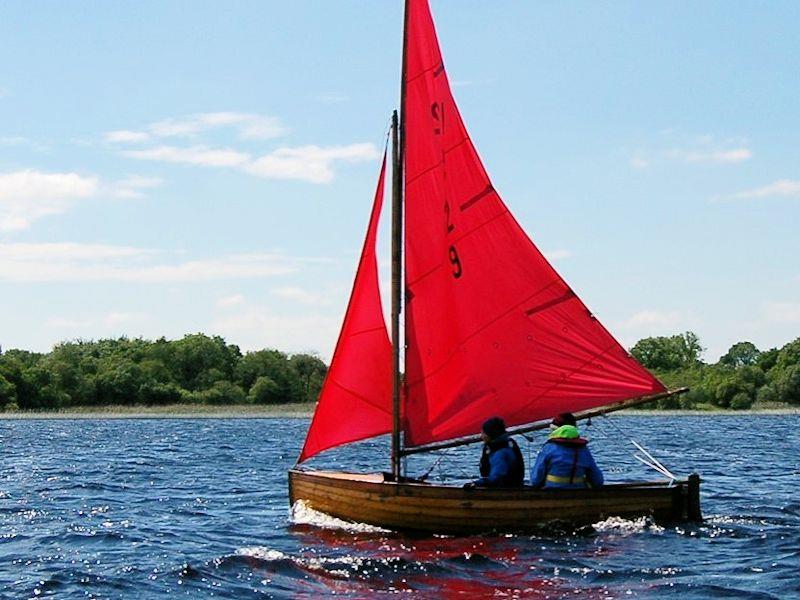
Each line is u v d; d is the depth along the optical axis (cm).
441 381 2453
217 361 17488
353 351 2480
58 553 2252
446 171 2481
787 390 16600
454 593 1791
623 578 1877
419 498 2286
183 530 2569
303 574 1950
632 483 2439
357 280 2477
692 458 5150
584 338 2488
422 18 2498
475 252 2481
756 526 2403
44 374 15288
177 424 11538
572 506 2286
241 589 1858
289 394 17200
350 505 2395
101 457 5491
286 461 5194
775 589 1777
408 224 2445
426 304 2452
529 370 2495
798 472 4203
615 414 15362
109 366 16562
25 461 5156
